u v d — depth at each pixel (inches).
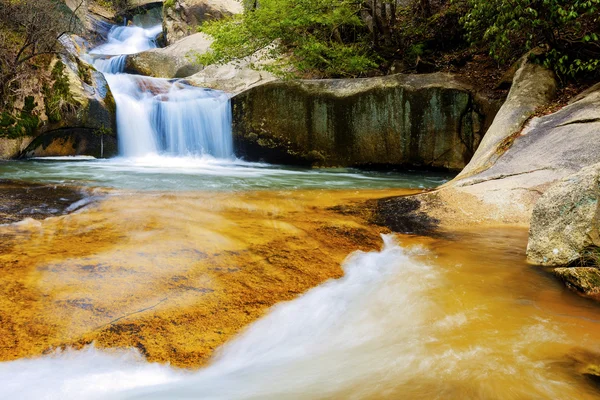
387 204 229.3
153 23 1029.2
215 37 488.1
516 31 323.3
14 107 384.2
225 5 816.9
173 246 145.9
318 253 155.6
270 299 119.3
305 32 488.1
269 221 188.4
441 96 391.2
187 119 465.1
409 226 196.9
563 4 296.7
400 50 498.9
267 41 487.8
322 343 102.8
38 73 402.3
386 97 402.6
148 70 669.9
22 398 78.5
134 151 459.2
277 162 445.1
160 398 81.1
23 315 98.6
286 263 143.3
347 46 502.6
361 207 226.4
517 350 93.4
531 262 150.7
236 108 445.7
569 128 247.0
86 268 123.9
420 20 528.1
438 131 396.2
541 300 120.2
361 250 163.5
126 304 107.0
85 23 832.3
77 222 171.0
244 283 125.6
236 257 142.2
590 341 97.3
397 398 78.1
